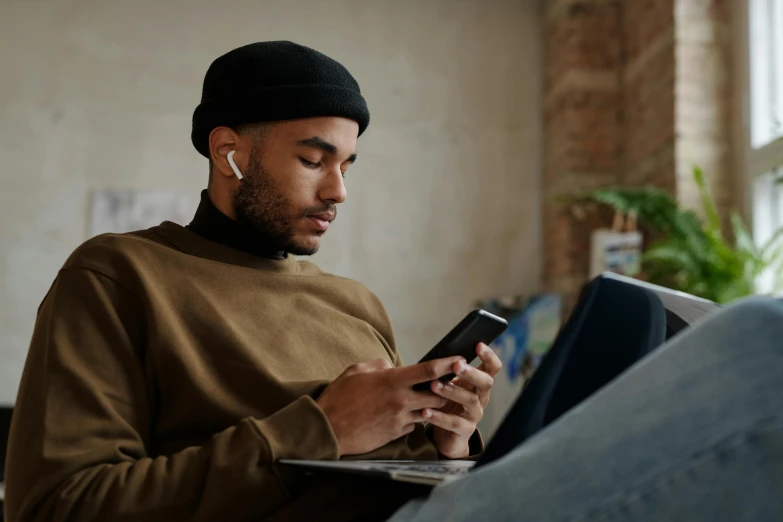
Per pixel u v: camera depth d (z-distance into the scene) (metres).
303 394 1.16
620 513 0.58
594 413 0.64
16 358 4.62
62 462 1.00
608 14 4.80
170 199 4.81
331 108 1.26
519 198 5.09
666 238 3.77
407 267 4.96
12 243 4.71
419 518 0.67
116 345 1.11
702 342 0.62
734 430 0.56
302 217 1.28
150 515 0.97
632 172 4.55
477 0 5.20
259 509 0.98
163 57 4.92
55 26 4.87
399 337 4.91
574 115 4.75
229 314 1.22
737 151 3.83
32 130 4.79
